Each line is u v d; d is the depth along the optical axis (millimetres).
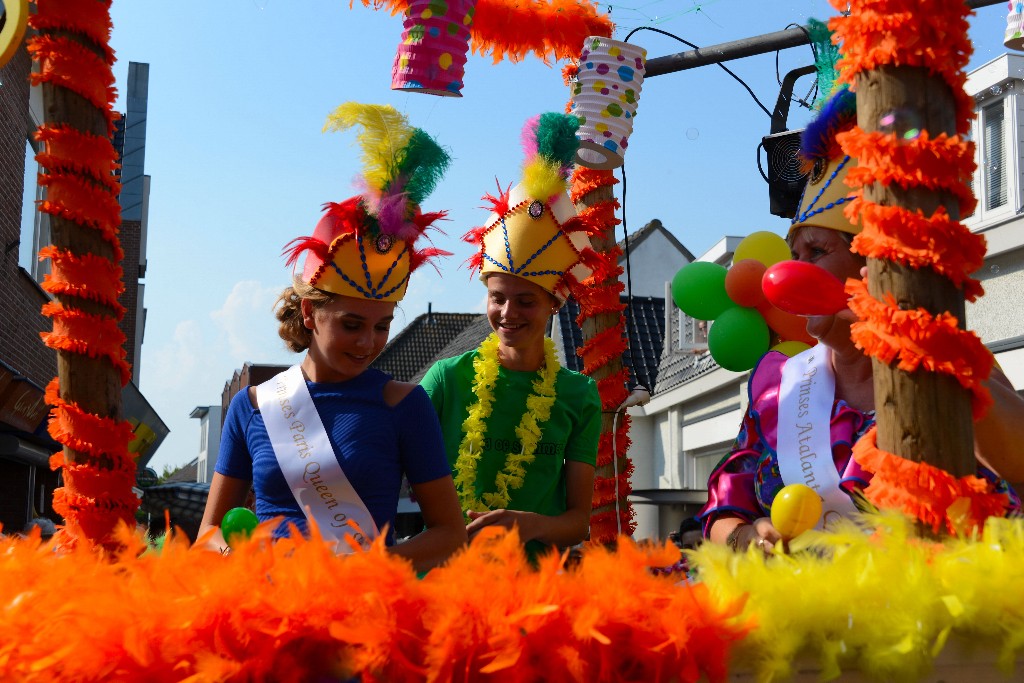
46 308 3230
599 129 5062
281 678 1450
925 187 1811
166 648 1433
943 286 1812
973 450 1824
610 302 5254
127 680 1418
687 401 13562
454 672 1460
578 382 3525
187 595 1467
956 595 1566
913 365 1784
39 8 3213
